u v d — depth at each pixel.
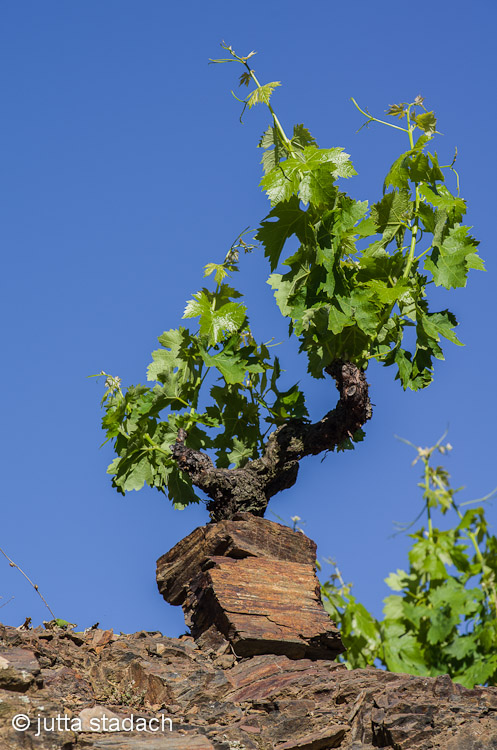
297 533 6.77
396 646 7.29
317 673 5.52
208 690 5.28
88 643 5.79
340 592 7.59
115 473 7.80
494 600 7.12
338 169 7.00
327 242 7.04
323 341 7.08
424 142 7.35
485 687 5.28
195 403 7.89
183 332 7.85
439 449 7.35
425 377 7.64
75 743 4.14
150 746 4.24
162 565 6.80
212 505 7.18
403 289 7.03
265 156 7.56
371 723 4.86
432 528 7.52
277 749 4.65
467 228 7.36
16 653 4.96
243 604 6.03
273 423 7.61
